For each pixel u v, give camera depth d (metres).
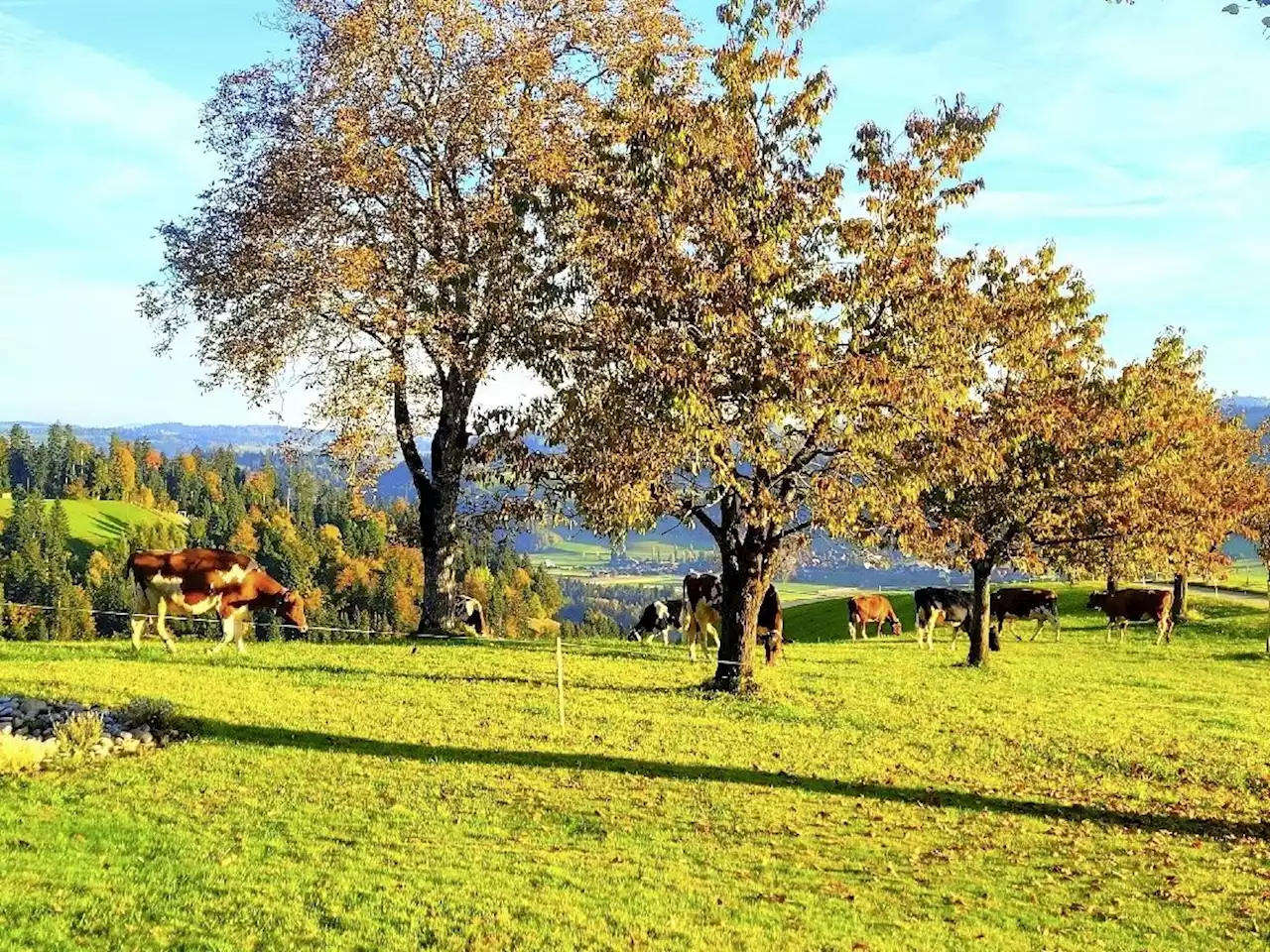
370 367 31.44
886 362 20.72
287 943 9.09
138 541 125.50
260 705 18.98
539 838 12.70
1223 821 15.84
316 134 30.08
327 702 19.81
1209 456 40.97
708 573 31.12
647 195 22.08
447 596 34.91
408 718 18.80
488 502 29.66
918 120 22.36
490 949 9.32
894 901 11.55
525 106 30.30
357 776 14.77
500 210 29.33
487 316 28.97
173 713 16.97
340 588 114.00
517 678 24.25
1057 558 34.53
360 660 26.00
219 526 134.88
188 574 25.36
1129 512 31.97
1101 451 31.25
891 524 23.34
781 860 12.63
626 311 21.83
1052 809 15.94
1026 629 46.97
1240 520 43.50
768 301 20.92
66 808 12.40
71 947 8.59
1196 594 64.31
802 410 20.41
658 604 43.00
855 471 22.02
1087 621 50.56
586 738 18.12
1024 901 11.92
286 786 14.07
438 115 30.55
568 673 25.67
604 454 21.72
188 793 13.48
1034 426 29.69
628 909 10.56
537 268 27.70
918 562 26.56
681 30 32.69
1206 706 26.16
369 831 12.42
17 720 15.48
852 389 20.09
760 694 23.47
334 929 9.48
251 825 12.31
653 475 21.58
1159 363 34.28
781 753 18.08
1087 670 32.66
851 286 21.09
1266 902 12.38
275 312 30.59
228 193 31.84
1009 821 15.12
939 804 15.71
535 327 24.28
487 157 31.14
